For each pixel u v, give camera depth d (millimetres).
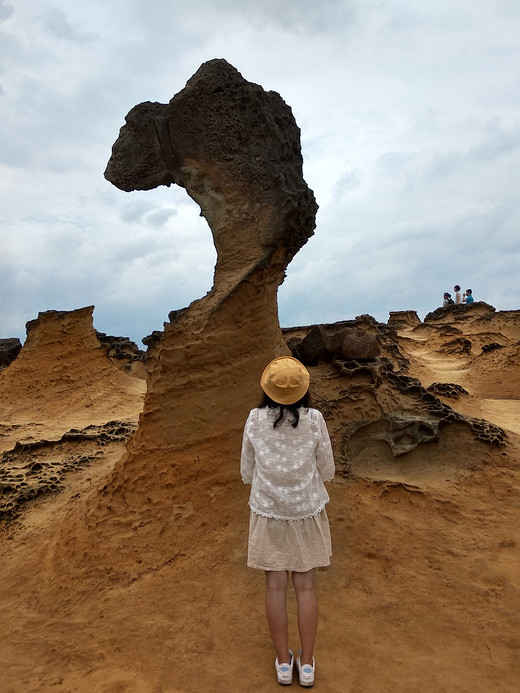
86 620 3123
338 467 4473
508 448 5039
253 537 2420
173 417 4336
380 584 3213
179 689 2473
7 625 3227
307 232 4648
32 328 12617
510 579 3223
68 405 11211
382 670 2510
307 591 2393
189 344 4312
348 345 5688
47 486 5371
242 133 4371
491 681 2438
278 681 2432
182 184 4727
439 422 5008
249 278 4312
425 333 21797
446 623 2852
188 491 4102
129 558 3654
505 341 18812
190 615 3021
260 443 2461
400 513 4020
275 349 4746
